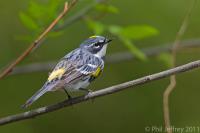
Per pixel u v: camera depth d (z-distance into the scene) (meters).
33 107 15.11
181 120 15.38
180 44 13.01
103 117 15.45
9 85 15.11
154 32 10.72
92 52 10.62
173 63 11.38
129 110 15.41
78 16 11.11
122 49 15.02
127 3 14.63
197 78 15.48
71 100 8.89
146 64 15.17
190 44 13.02
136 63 15.24
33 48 9.20
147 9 14.62
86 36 14.59
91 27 11.02
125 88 8.77
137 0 14.63
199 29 14.82
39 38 9.09
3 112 14.93
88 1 11.83
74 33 14.61
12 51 14.73
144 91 15.40
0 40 14.70
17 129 15.07
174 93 15.51
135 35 10.85
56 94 15.16
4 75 9.16
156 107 15.33
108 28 10.91
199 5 14.64
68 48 14.64
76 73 9.72
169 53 12.97
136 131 15.43
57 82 9.38
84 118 15.46
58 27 10.33
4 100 15.02
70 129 15.39
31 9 10.11
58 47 14.66
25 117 8.75
